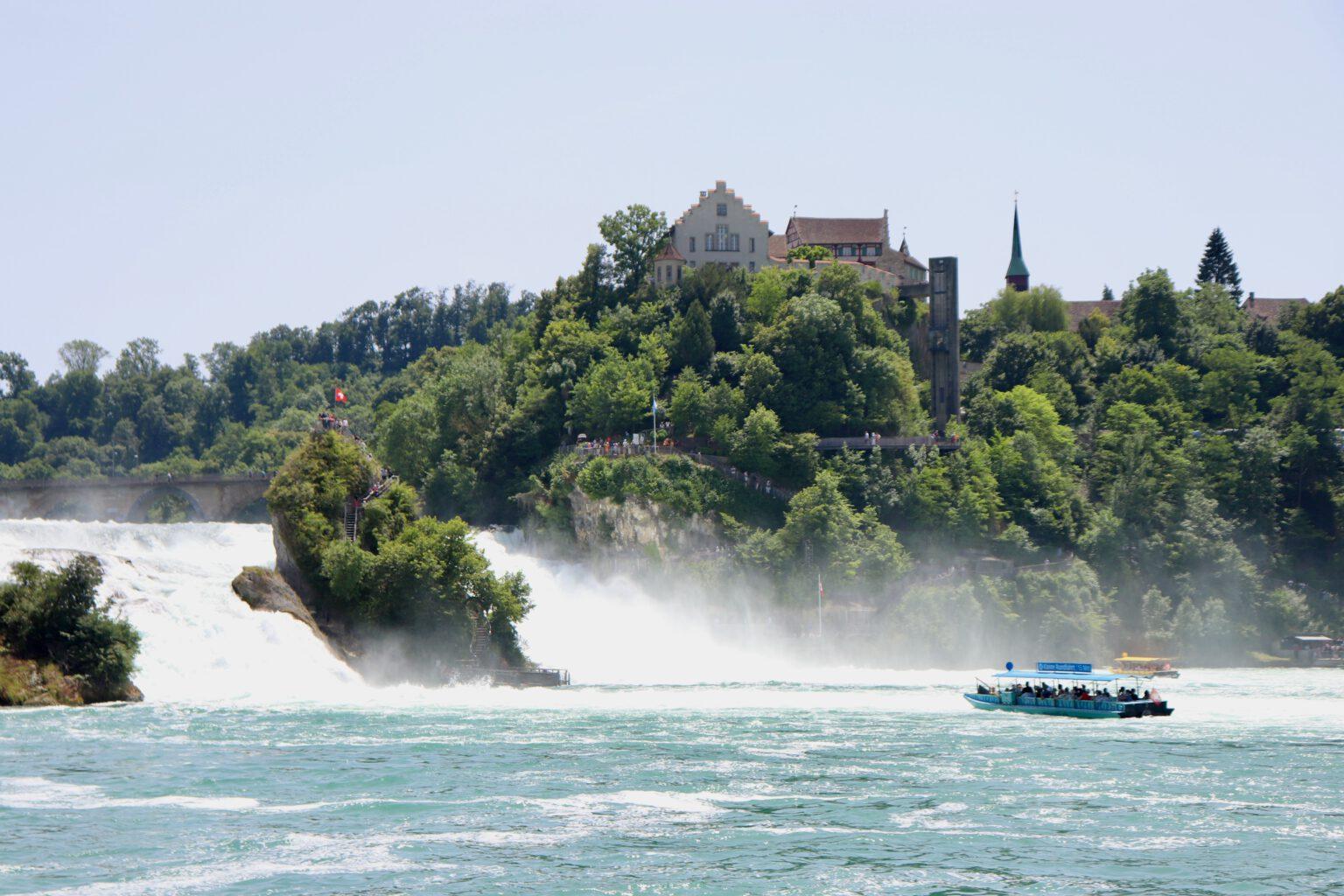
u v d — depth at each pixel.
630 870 119.56
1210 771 164.38
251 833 130.00
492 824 134.75
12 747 172.00
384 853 123.75
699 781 156.12
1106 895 113.56
